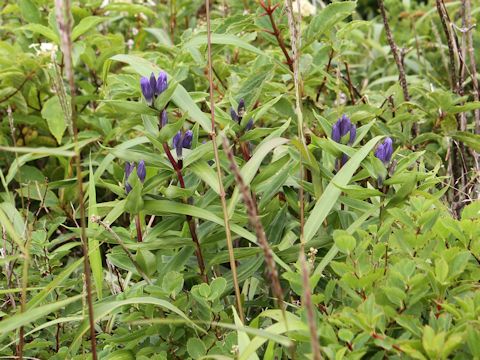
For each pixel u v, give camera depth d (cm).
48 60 216
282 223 166
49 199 208
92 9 240
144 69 170
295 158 162
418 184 185
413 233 143
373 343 137
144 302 142
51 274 174
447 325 135
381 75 278
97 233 155
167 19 278
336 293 157
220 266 183
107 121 207
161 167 154
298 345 139
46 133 235
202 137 200
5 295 176
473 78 207
